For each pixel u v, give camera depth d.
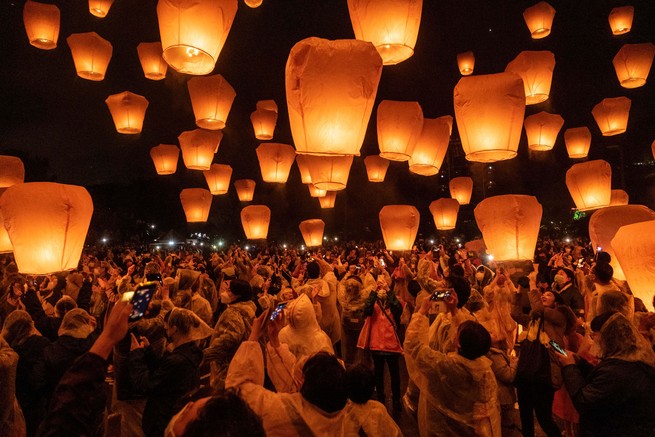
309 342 4.36
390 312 6.02
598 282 5.36
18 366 4.02
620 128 9.44
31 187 3.79
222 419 1.27
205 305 5.65
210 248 43.47
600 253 5.95
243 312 4.56
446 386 3.25
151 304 4.02
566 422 5.02
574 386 2.99
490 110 4.22
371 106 3.30
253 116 9.83
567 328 4.63
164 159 10.16
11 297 5.77
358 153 3.28
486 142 4.29
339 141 3.21
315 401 2.10
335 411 2.12
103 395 1.86
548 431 4.25
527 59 6.73
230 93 7.14
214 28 4.04
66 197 3.87
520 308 5.02
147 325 3.90
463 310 4.07
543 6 8.47
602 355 3.03
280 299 5.44
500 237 4.83
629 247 4.27
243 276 9.27
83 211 3.99
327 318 7.30
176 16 3.95
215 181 10.70
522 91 4.24
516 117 4.25
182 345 3.65
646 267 4.15
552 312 4.54
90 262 12.78
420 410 3.68
